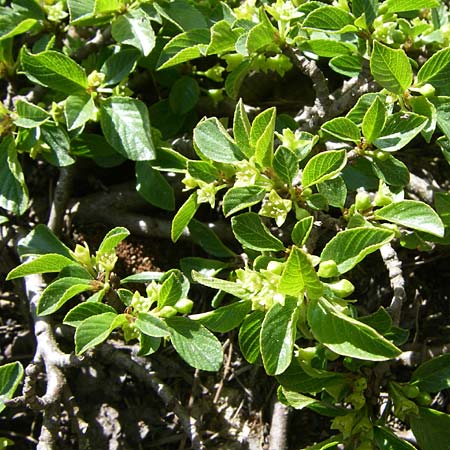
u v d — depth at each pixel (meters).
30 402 0.28
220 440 0.31
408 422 0.30
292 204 0.26
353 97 0.30
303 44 0.30
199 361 0.26
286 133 0.27
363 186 0.30
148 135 0.30
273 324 0.23
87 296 0.33
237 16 0.32
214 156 0.27
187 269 0.31
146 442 0.31
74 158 0.34
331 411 0.27
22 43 0.36
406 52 0.31
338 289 0.24
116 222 0.34
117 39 0.30
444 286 0.33
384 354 0.23
